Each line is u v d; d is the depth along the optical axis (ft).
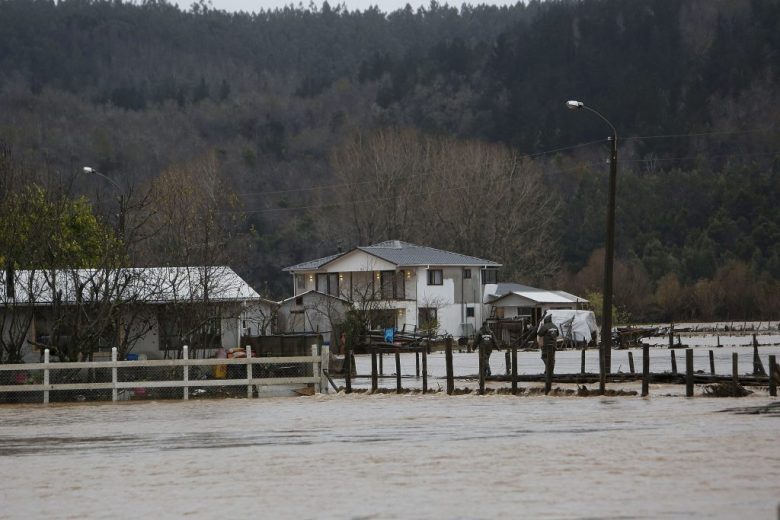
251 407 250.37
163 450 175.52
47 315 335.88
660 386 276.41
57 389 271.08
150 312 328.90
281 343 341.82
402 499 124.06
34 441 194.90
